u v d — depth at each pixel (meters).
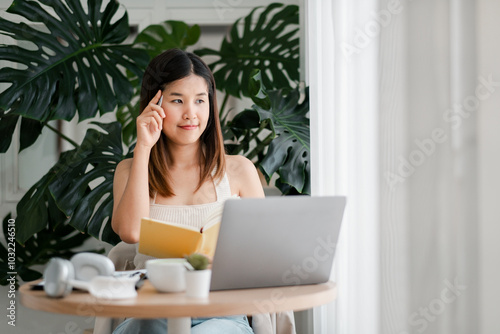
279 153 2.27
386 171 1.52
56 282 1.14
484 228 1.37
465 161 1.40
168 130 1.77
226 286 1.23
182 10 2.70
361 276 1.66
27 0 2.37
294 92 2.45
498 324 1.35
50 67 2.37
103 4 2.68
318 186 2.05
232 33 2.70
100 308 1.08
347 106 1.85
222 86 2.70
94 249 2.56
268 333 1.62
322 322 2.02
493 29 1.38
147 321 1.40
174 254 1.35
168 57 1.78
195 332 1.41
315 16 2.10
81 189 2.33
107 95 2.43
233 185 1.88
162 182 1.80
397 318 1.48
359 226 1.68
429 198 1.43
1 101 2.27
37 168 2.58
